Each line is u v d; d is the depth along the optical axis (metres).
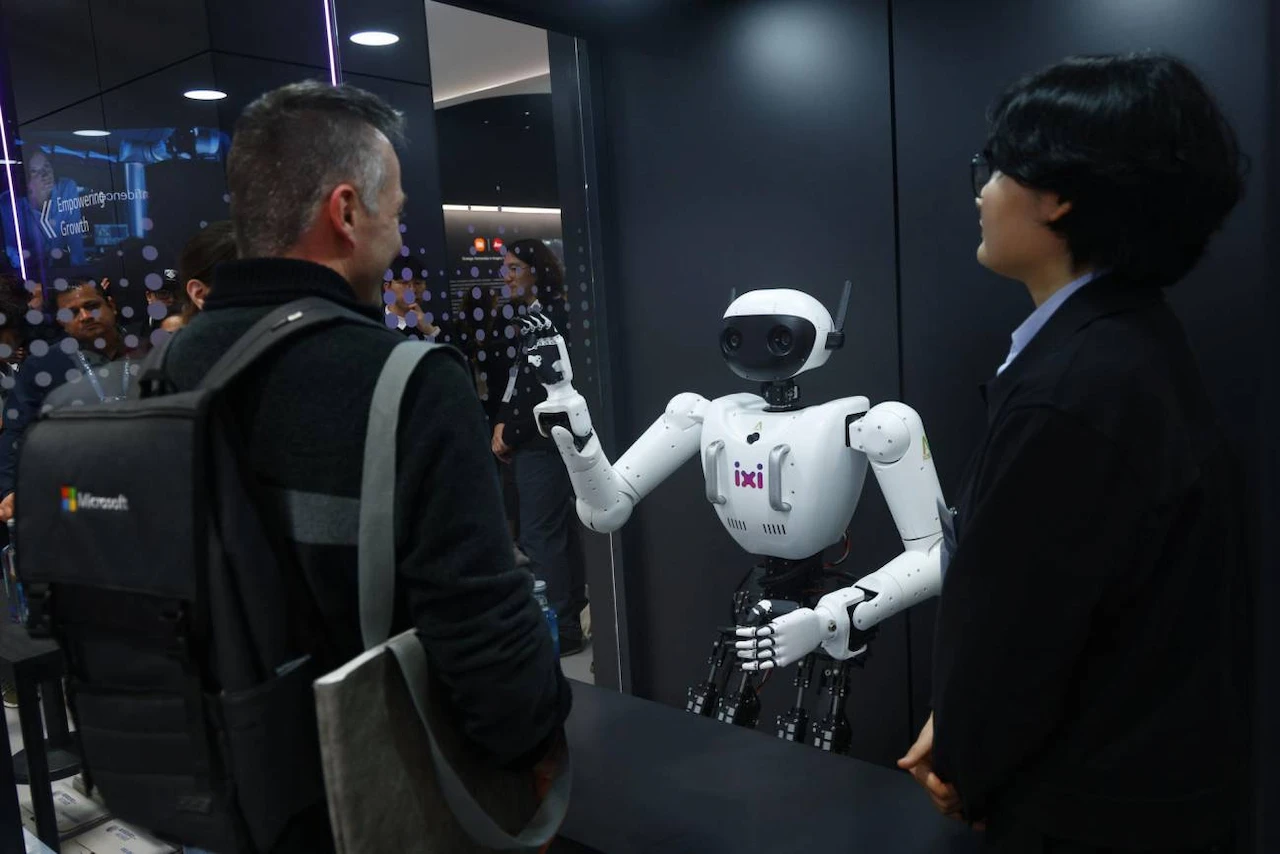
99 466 0.88
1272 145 0.61
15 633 1.61
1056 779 1.02
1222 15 1.76
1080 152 0.96
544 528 2.51
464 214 2.26
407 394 0.90
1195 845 0.98
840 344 1.99
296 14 1.87
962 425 2.18
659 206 2.56
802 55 2.27
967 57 2.04
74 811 1.80
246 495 0.86
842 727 2.00
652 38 2.49
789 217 2.35
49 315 1.61
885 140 2.17
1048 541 0.94
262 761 0.86
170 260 1.74
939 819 1.66
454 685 0.92
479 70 2.28
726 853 1.60
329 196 0.98
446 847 0.99
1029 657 0.96
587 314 2.64
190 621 0.85
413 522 0.90
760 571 2.13
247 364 0.87
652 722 2.14
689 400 2.22
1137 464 0.92
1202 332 1.85
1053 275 1.10
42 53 1.57
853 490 1.99
